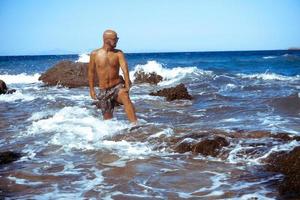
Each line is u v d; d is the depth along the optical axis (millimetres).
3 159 5816
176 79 19906
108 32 7984
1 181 4898
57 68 20031
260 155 5570
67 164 5594
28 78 22422
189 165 5418
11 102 12773
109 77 8102
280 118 8938
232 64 35938
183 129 7168
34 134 7570
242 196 4223
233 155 5699
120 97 8094
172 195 4312
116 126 7719
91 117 8883
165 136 6664
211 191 4410
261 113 9719
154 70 21422
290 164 4926
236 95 13336
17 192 4488
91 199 4227
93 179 4918
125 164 5520
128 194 4367
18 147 6676
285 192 4266
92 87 8430
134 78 20219
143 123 8016
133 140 6734
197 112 10133
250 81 18422
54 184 4754
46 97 13688
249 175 4918
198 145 6012
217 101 12062
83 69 19406
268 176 4855
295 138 6348
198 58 55844
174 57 64062
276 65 32625
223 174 5000
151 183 4727
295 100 10992
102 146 6473
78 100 12758
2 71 30422
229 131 6945
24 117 9688
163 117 9531
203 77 20234
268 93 13531
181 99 12547
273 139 6355
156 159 5727
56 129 7816
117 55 8078
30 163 5699
